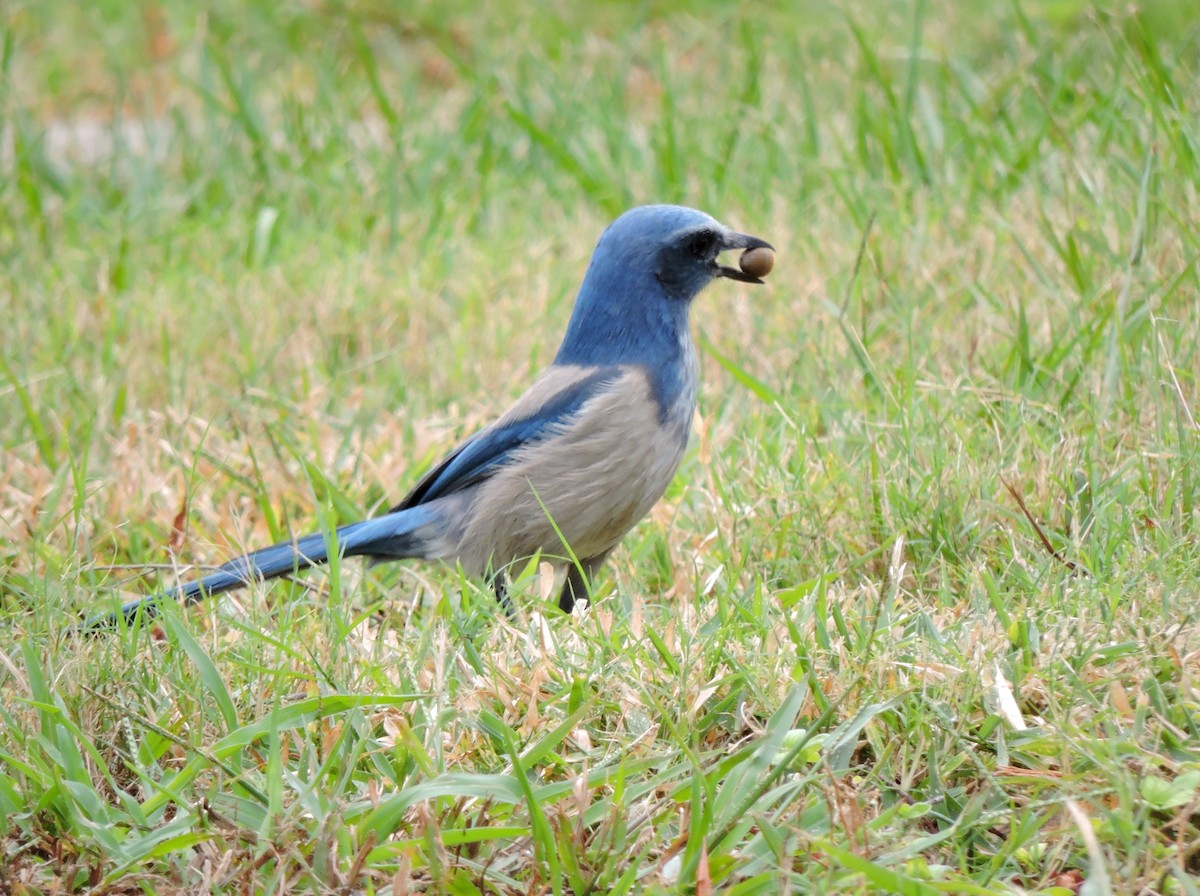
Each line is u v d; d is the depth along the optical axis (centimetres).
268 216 1645
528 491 942
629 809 659
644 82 2061
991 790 655
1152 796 621
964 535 906
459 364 1318
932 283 1236
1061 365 1085
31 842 666
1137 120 1310
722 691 736
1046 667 711
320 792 671
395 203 1652
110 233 1689
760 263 984
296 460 1132
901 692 704
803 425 1050
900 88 1802
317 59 2098
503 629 820
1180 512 855
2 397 1269
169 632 811
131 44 2364
